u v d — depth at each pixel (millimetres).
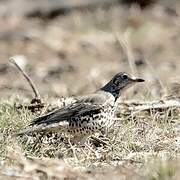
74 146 12375
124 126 13133
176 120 13773
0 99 15133
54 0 28109
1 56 23000
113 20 27078
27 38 24953
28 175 10625
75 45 24656
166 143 12508
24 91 17625
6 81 19719
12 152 11297
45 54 23562
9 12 27422
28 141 12219
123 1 28422
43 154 12070
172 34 25812
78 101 12820
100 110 12766
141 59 21984
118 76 13297
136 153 12031
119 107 14109
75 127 12625
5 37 25047
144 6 28266
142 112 14078
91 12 27750
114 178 10547
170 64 21750
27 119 13203
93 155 12156
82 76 20922
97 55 23641
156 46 24406
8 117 13188
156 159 11078
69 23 26984
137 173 10703
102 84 18984
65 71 21516
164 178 10242
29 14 27469
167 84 16188
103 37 25453
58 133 12766
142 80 13336
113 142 12602
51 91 17922
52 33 25734
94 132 12812
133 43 24844
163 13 27828
